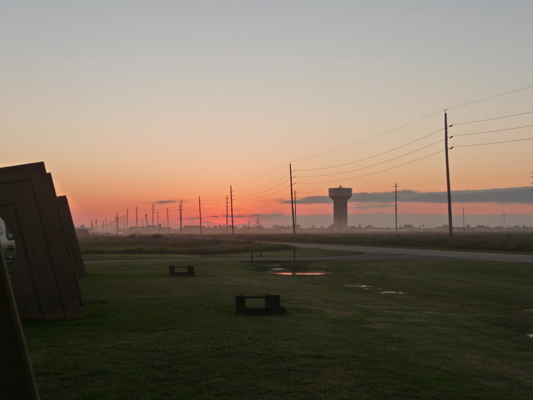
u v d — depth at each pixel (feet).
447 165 192.75
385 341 30.71
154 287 59.93
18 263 38.17
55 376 22.06
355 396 20.12
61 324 35.68
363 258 122.72
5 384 11.84
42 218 38.47
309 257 132.16
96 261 112.88
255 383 21.45
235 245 202.90
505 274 81.61
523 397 20.88
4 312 11.89
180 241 265.13
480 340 33.12
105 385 20.88
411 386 21.62
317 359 25.63
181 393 20.03
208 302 47.03
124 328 33.78
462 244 181.98
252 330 32.91
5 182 38.42
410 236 224.74
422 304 53.26
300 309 43.83
